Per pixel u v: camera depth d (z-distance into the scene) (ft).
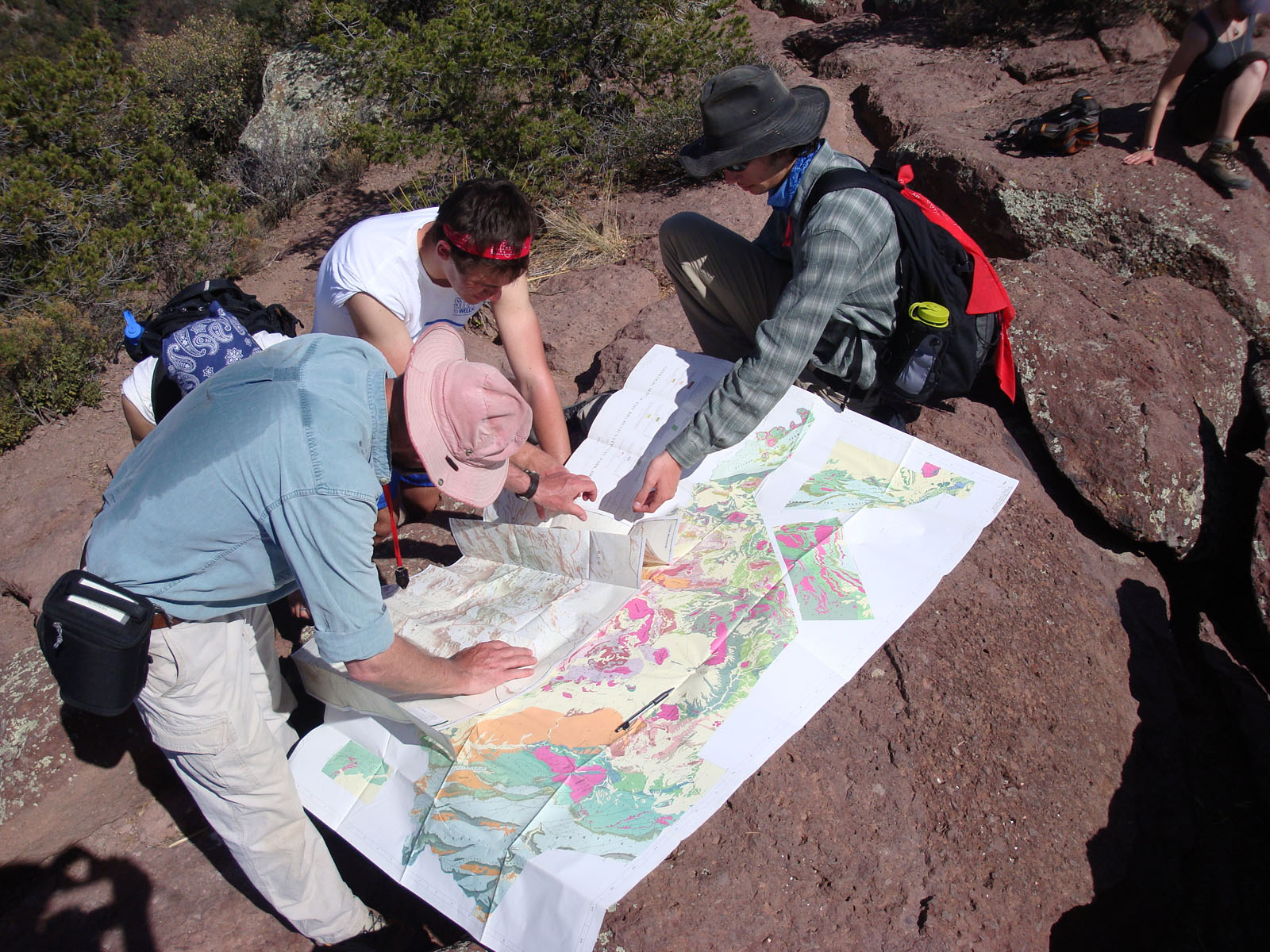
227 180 27.99
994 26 23.63
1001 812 6.28
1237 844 6.97
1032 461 9.77
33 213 18.58
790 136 7.48
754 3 31.63
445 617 6.60
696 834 6.07
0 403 14.39
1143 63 20.33
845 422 7.89
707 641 6.10
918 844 6.08
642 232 17.62
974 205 15.99
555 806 5.20
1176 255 13.52
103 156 21.06
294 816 5.67
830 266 7.06
